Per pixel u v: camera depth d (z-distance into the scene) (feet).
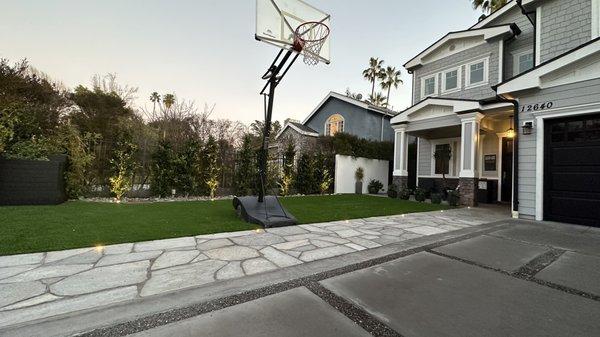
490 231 16.76
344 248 12.36
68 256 10.02
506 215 23.13
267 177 35.40
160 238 12.76
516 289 8.45
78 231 13.29
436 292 8.12
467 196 29.01
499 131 34.42
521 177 21.66
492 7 44.91
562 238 15.14
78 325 5.82
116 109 46.78
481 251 12.53
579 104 18.69
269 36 18.48
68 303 6.71
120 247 11.28
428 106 33.37
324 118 63.93
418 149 42.55
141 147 29.40
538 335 5.98
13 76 30.12
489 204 31.63
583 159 18.83
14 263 9.21
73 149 24.79
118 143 26.48
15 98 25.57
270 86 19.29
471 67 36.42
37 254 10.10
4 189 19.90
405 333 5.93
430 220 20.16
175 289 7.72
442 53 39.60
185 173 29.66
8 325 5.70
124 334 5.59
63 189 23.41
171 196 29.12
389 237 14.65
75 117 40.88
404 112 35.88
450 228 17.40
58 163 21.95
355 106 57.67
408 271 9.82
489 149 36.06
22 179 20.45
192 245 11.93
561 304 7.50
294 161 39.52
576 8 23.66
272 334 5.73
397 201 32.12
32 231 12.98
